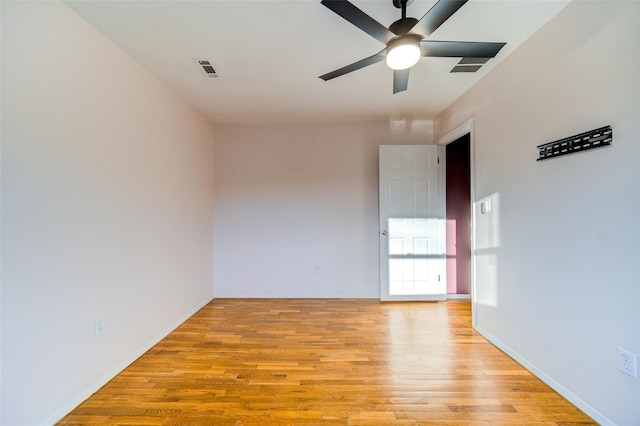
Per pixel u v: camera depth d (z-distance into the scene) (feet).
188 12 5.72
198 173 11.46
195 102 10.48
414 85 9.19
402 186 12.38
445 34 6.55
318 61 7.68
